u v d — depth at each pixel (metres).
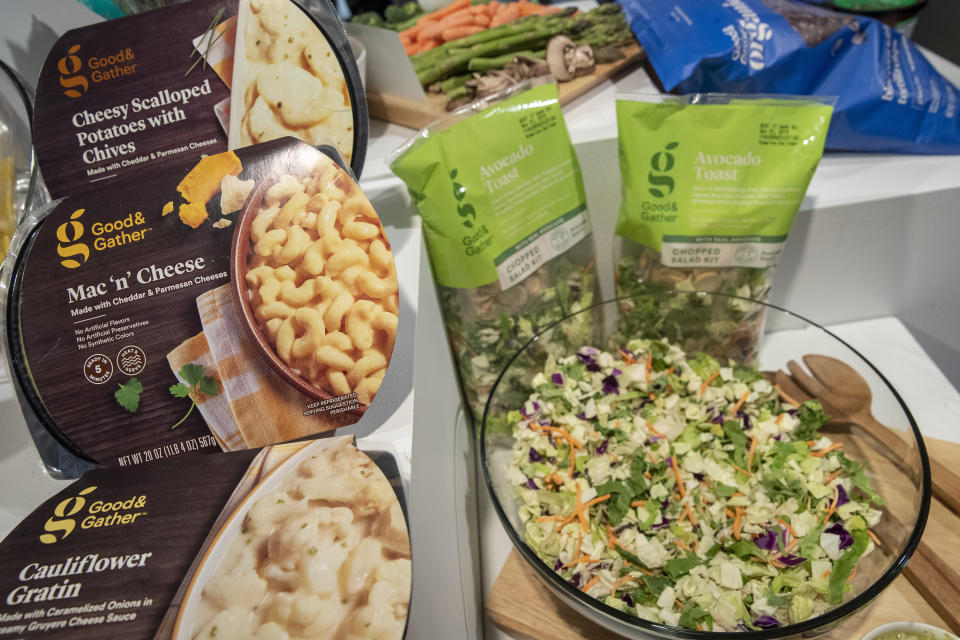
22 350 0.44
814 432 0.68
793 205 0.68
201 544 0.37
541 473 0.65
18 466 0.46
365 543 0.36
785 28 0.81
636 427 0.68
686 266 0.73
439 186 0.63
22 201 0.55
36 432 0.44
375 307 0.45
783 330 0.80
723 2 0.86
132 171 0.52
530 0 1.24
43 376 0.44
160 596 0.35
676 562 0.56
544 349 0.74
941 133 0.81
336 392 0.45
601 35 0.95
